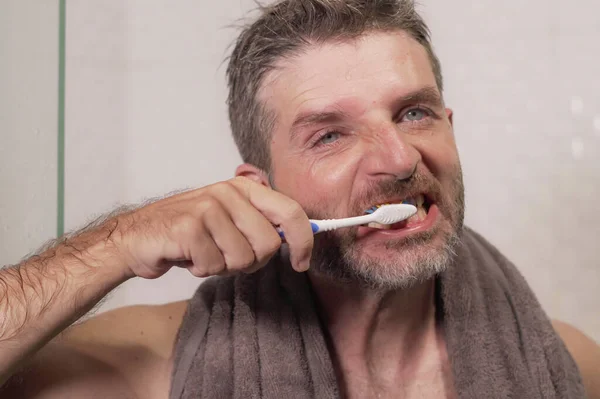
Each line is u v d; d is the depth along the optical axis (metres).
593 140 1.12
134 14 1.15
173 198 0.55
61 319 0.54
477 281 0.71
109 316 0.72
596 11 1.11
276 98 0.66
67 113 1.12
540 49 1.14
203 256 0.52
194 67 1.16
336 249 0.61
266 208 0.52
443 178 0.62
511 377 0.65
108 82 1.14
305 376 0.62
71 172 1.11
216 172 1.16
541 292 1.15
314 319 0.65
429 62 0.67
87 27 1.13
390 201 0.60
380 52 0.61
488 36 1.15
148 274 0.54
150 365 0.68
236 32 1.16
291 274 0.68
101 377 0.64
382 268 0.59
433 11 1.16
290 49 0.64
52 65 0.90
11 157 0.86
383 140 0.59
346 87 0.61
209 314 0.67
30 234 0.88
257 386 0.61
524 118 1.15
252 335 0.64
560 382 0.67
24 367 0.60
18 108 0.87
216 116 1.16
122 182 1.14
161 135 1.15
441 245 0.60
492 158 1.16
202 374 0.63
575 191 1.14
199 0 1.16
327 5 0.62
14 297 0.53
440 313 0.71
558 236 1.15
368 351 0.69
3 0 0.86
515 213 1.15
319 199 0.62
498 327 0.68
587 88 1.12
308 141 0.63
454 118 1.16
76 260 0.55
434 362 0.70
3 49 0.86
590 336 1.14
